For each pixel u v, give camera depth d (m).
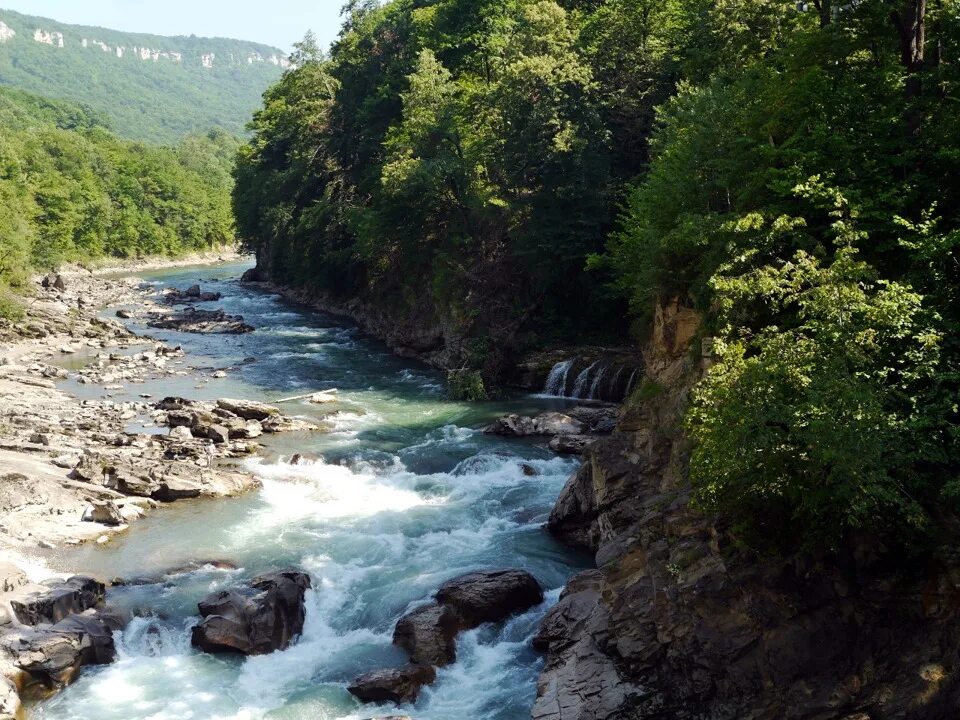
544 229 58.91
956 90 25.81
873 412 17.91
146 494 36.69
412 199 70.69
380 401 53.88
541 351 59.09
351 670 24.69
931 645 17.91
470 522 34.12
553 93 59.84
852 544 19.45
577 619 24.55
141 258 173.00
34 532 32.41
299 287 107.62
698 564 21.41
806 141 26.30
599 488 31.12
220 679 24.38
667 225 33.75
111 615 26.88
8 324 75.56
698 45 49.44
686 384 28.94
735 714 19.28
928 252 21.09
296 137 107.75
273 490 38.03
